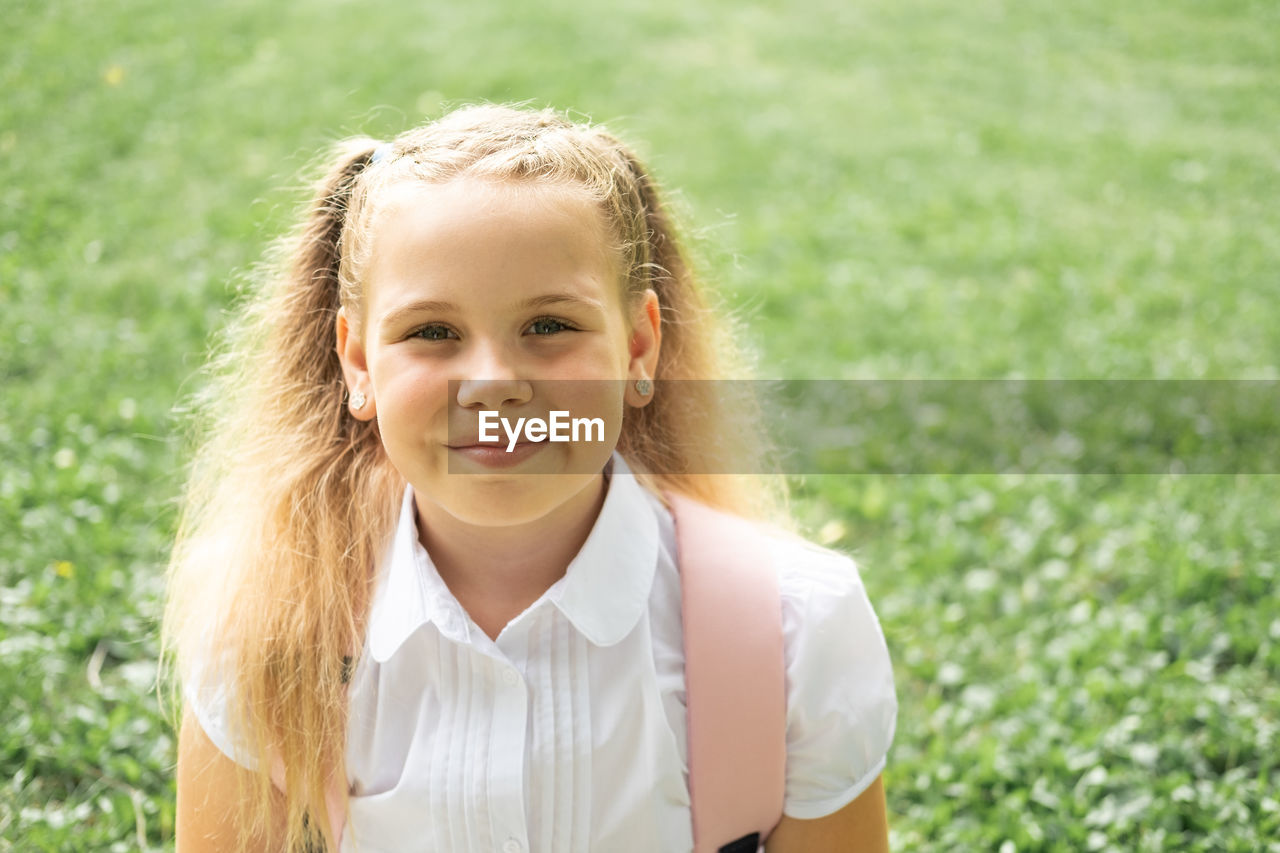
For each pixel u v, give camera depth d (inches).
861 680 66.6
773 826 66.5
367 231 62.8
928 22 478.3
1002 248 272.5
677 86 370.3
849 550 152.3
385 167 64.1
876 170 322.0
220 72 332.5
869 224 282.7
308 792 65.9
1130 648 130.6
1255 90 411.8
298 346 73.7
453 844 61.4
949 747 115.9
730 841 64.7
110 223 239.1
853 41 445.7
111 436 163.9
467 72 350.9
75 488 147.0
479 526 62.6
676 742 63.2
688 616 64.4
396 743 63.6
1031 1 511.2
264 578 68.9
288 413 73.7
